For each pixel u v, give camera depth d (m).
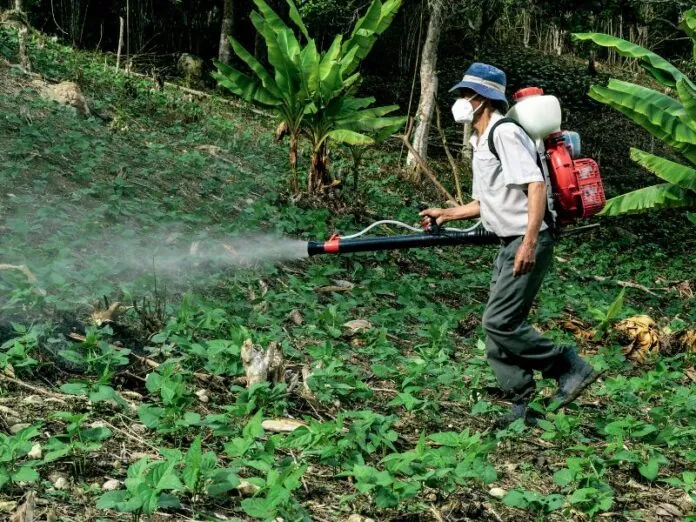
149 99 14.80
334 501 3.38
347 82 10.52
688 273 14.00
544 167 4.34
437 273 9.04
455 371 5.05
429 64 16.50
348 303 6.31
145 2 25.48
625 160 27.00
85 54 19.88
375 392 4.85
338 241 4.58
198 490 3.12
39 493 3.01
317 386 4.37
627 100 8.55
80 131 9.84
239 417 3.92
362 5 20.83
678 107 8.55
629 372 6.55
